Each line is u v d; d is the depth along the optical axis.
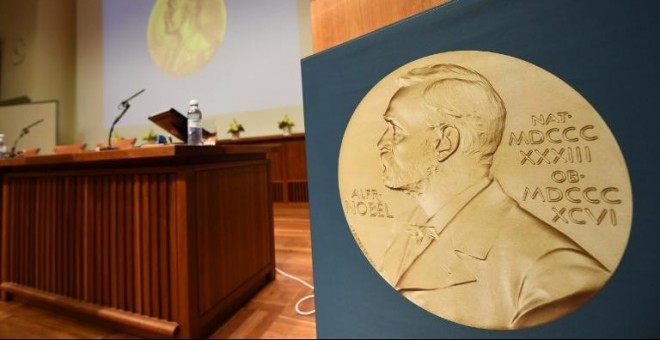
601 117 0.38
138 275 0.99
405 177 0.52
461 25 0.47
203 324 0.97
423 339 0.50
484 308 0.45
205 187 1.01
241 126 3.43
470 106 0.46
